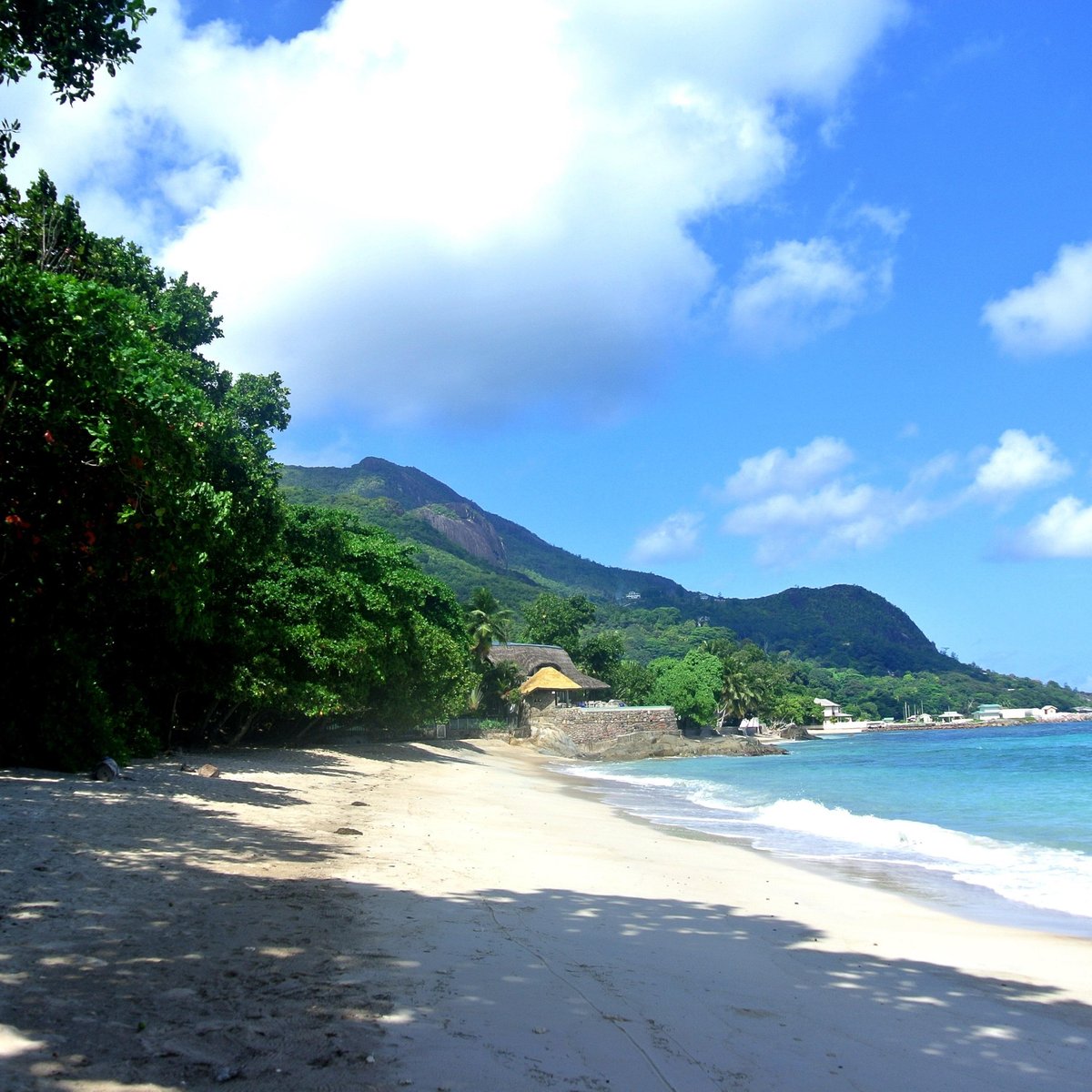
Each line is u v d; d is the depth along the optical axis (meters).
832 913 10.79
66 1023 4.94
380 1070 4.66
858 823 21.02
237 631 26.09
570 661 81.12
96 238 21.88
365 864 11.27
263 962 6.47
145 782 17.23
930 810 25.69
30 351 11.05
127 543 15.23
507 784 32.59
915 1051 5.83
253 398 28.34
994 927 10.47
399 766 33.19
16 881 8.23
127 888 8.44
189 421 15.16
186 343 26.92
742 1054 5.47
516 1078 4.71
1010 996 7.42
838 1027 6.21
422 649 42.19
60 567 15.84
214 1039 4.90
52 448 12.91
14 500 13.71
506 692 73.56
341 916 8.12
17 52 11.27
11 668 17.17
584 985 6.60
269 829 13.41
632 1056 5.23
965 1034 6.29
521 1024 5.59
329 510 33.34
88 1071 4.34
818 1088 5.01
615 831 18.41
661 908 10.10
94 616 20.31
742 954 8.23
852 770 48.19
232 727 35.41
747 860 15.21
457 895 9.77
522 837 15.71
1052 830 20.70
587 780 40.47
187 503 15.73
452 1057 4.92
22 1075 4.22
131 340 13.59
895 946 9.12
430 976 6.45
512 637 100.44
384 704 40.41
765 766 54.12
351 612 32.22
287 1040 4.98
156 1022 5.09
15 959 6.02
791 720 137.25
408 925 8.05
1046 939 9.84
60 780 15.67
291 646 29.09
